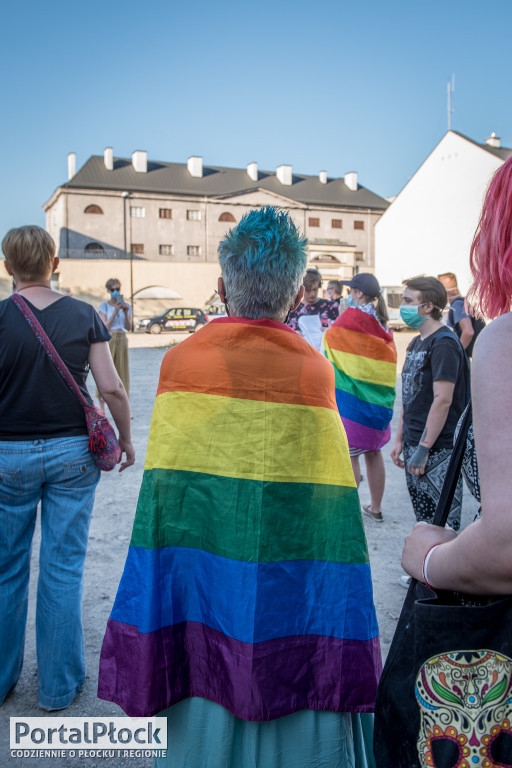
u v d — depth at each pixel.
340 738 1.45
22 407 2.19
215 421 1.46
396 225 42.88
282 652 1.41
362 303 4.12
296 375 1.47
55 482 2.27
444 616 0.98
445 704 0.98
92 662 2.66
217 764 1.43
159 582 1.46
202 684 1.48
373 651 1.46
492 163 36.81
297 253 1.53
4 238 2.21
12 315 2.18
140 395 9.66
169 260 55.69
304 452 1.46
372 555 3.77
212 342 1.49
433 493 3.11
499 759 0.96
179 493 1.48
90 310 2.33
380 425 4.05
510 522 0.85
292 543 1.44
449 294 6.05
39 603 2.34
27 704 2.40
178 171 61.47
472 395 0.95
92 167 57.59
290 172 65.25
